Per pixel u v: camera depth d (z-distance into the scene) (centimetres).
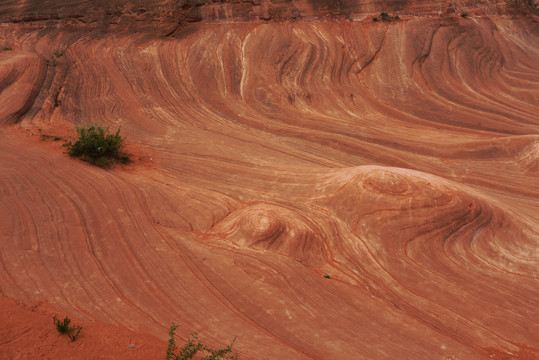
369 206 972
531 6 2714
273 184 1166
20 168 1081
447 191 984
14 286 689
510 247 927
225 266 818
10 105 1486
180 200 1066
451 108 1941
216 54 2023
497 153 1524
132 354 575
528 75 2247
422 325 725
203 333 649
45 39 2041
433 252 885
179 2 2145
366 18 2302
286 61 2023
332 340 668
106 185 1066
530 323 737
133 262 805
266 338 657
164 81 1892
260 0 2223
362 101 1958
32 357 537
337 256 885
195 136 1534
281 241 891
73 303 676
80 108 1669
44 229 846
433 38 2247
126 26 2102
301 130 1659
